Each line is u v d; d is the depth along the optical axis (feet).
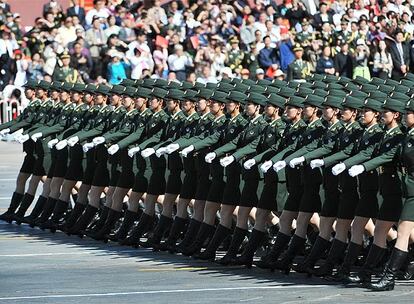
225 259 159.43
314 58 283.18
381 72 285.84
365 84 163.43
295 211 152.56
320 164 145.59
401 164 140.26
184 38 302.25
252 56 291.17
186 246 168.04
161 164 174.60
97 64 290.15
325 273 147.64
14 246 179.22
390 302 132.77
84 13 310.86
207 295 138.21
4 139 308.60
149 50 294.46
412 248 148.46
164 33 304.09
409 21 313.73
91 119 188.75
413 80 169.07
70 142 185.37
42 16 323.57
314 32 299.38
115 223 182.60
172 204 172.65
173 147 165.99
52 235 190.80
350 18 311.88
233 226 168.25
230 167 159.84
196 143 163.94
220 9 312.71
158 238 173.06
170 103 172.96
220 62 290.97
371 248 142.82
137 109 179.42
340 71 282.15
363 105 144.46
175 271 156.25
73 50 287.28
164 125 174.60
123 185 180.04
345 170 145.07
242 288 142.92
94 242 183.11
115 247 178.09
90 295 138.92
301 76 271.49
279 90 160.86
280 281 148.05
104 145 184.75
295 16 313.94
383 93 148.87
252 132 157.38
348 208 145.89
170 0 323.98
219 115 164.66
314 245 149.69
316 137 150.00
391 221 141.38
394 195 141.18
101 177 185.37
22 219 199.31
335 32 295.28
